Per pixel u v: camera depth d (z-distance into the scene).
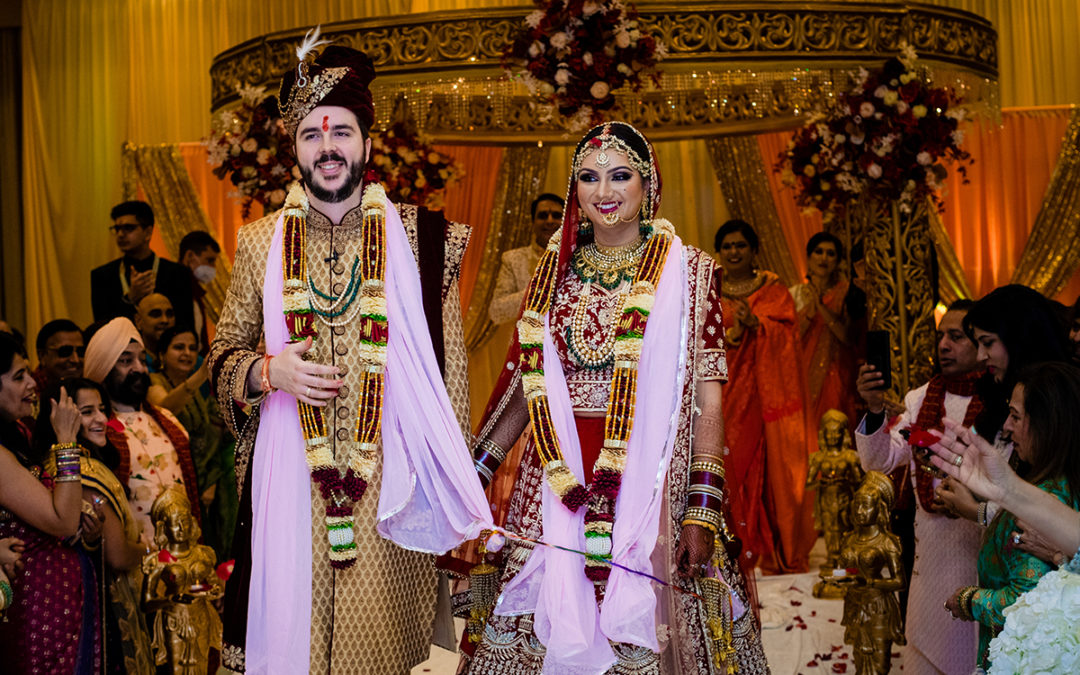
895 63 6.44
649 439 3.11
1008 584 3.06
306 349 3.03
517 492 3.29
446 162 7.18
